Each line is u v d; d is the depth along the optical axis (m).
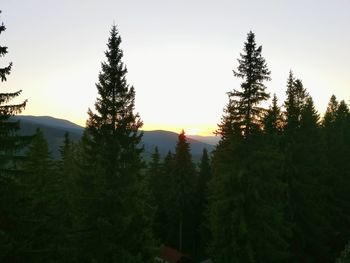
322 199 32.53
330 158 35.97
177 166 51.12
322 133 36.66
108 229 19.77
